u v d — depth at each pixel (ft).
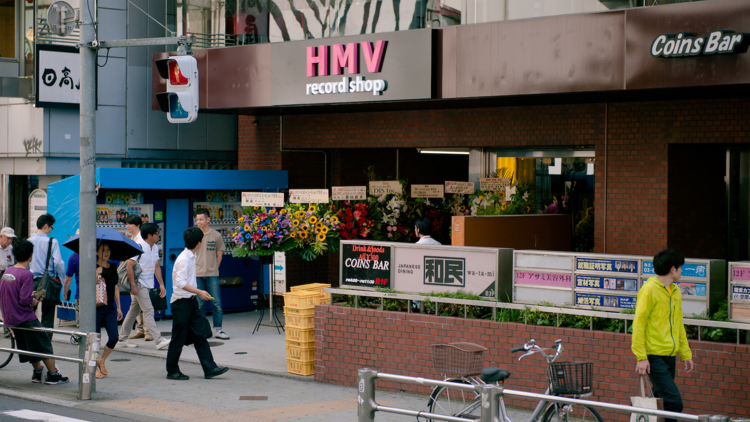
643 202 37.93
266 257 45.01
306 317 33.40
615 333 26.00
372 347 31.27
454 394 24.61
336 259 53.06
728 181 39.86
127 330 40.14
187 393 30.66
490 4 37.73
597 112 39.17
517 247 37.86
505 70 35.60
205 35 46.98
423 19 39.75
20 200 55.93
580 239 41.39
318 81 40.83
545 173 42.32
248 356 37.78
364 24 41.75
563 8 35.83
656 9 31.89
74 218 44.32
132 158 53.57
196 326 33.27
